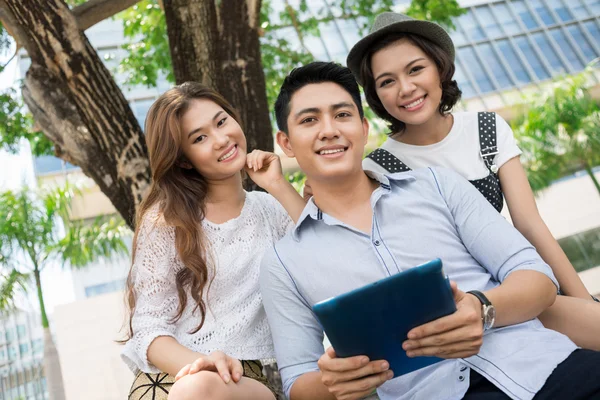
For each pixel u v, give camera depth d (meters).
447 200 2.10
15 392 15.05
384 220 2.09
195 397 1.76
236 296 2.35
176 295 2.36
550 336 1.82
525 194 2.57
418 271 1.50
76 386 15.23
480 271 2.03
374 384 1.65
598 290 15.97
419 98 2.54
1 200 11.99
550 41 22.48
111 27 17.73
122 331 2.52
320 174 2.06
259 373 2.33
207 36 3.98
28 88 3.96
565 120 14.56
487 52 22.02
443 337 1.57
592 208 16.62
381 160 2.71
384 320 1.55
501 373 1.76
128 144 3.93
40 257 12.27
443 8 7.30
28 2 3.72
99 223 12.84
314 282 2.06
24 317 15.58
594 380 1.63
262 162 2.58
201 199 2.45
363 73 2.67
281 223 2.59
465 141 2.66
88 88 3.85
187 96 2.42
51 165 15.70
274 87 7.72
